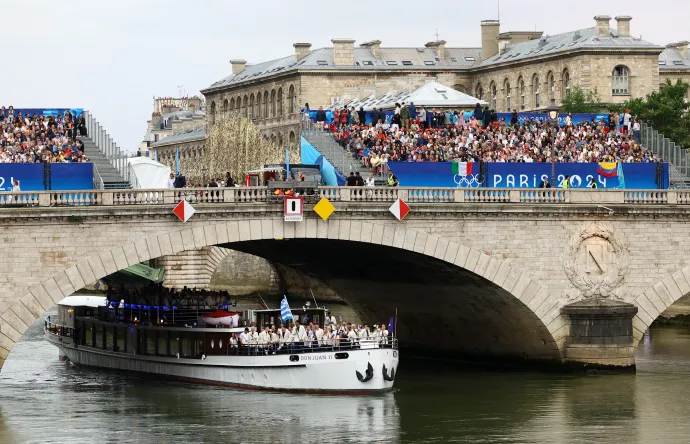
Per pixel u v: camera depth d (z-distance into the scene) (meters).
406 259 112.62
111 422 95.94
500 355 119.19
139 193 102.62
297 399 104.12
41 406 101.62
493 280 110.25
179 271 183.12
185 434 92.44
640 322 113.56
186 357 112.69
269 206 104.62
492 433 93.19
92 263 99.94
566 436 92.50
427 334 127.44
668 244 114.06
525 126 134.62
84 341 124.12
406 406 101.38
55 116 126.00
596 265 112.56
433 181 117.31
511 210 110.00
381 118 132.50
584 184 121.81
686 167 130.00
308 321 112.44
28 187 106.12
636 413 98.81
